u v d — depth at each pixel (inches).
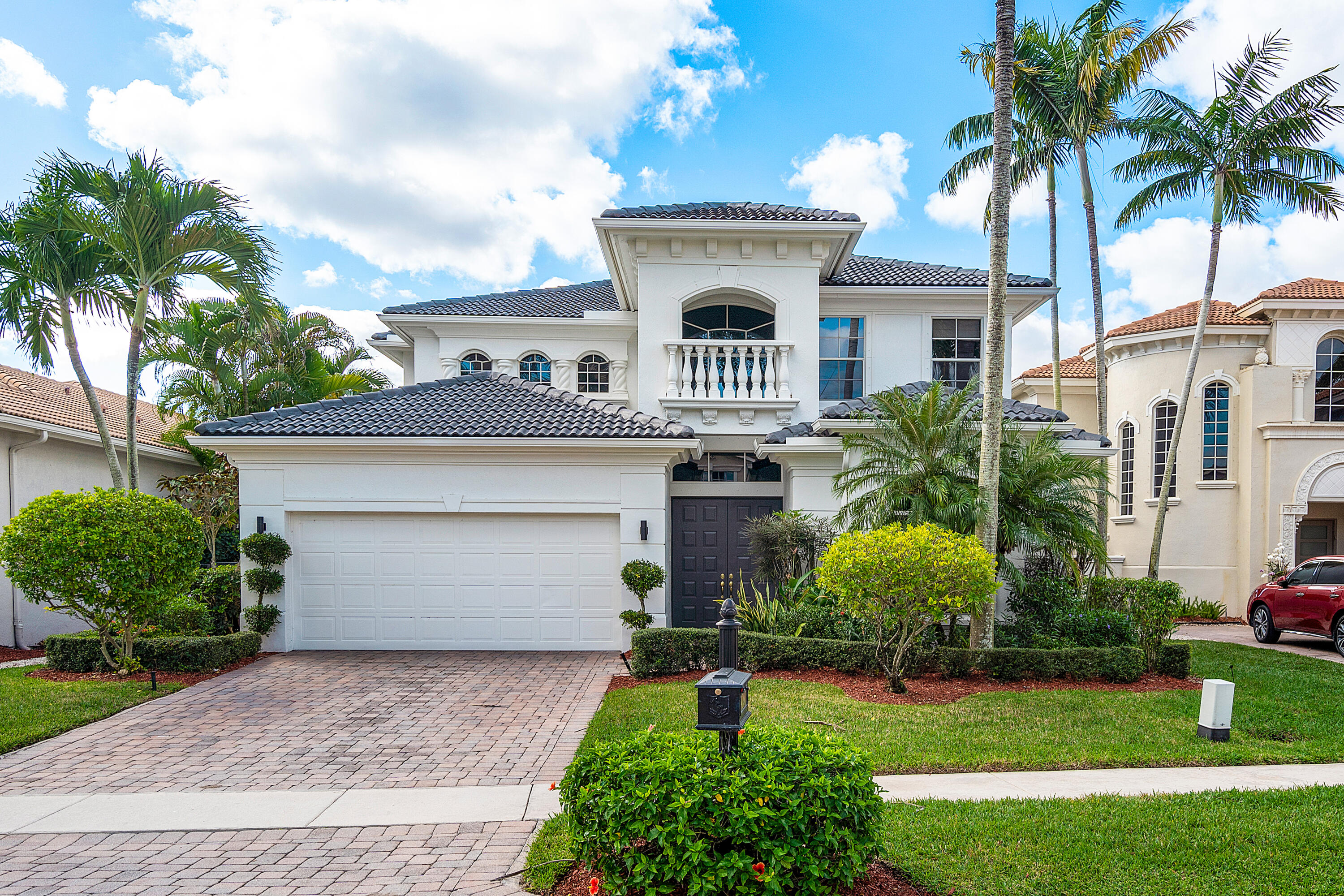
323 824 216.4
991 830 195.3
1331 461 713.0
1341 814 208.4
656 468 478.3
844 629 411.5
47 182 461.4
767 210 625.6
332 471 476.7
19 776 258.1
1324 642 597.9
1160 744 279.7
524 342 686.5
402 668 426.6
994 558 354.6
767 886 144.9
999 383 404.5
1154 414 781.3
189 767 266.8
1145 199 657.0
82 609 388.2
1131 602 421.1
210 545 617.0
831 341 649.6
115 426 668.7
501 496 478.0
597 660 450.9
